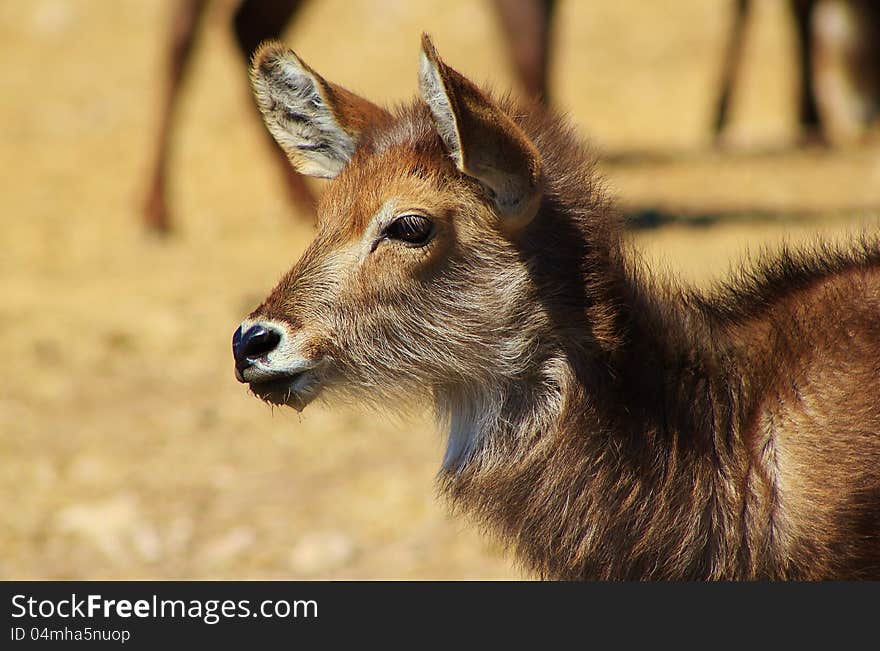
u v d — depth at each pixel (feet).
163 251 73.41
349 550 41.52
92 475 47.16
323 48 125.18
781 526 27.37
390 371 28.86
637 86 113.70
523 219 27.68
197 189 88.38
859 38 99.04
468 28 127.65
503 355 28.53
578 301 28.35
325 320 28.63
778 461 27.61
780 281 29.99
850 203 74.33
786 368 28.09
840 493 26.89
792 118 100.83
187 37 75.77
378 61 120.78
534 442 28.63
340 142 30.68
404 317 28.53
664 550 28.12
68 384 54.80
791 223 68.39
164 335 59.41
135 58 124.36
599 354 28.27
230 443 50.01
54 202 85.30
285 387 28.73
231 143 99.60
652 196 76.89
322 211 29.58
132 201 84.84
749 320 29.37
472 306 28.40
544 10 68.59
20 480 46.68
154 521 43.93
